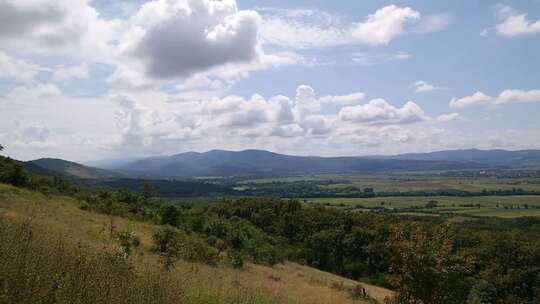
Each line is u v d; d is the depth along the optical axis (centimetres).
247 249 4184
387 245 1358
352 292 2780
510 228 6925
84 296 498
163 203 4866
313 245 6638
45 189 3966
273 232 7512
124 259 793
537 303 4028
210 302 809
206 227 4441
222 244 3791
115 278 600
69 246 694
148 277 689
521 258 4328
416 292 1257
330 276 4703
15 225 663
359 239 6359
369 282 5775
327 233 6662
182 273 1117
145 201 4962
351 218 7106
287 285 2312
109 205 4025
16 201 2362
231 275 1938
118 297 532
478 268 4403
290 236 7362
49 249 611
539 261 4256
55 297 478
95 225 2355
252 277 2306
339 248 6475
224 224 4700
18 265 497
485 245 4672
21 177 3738
